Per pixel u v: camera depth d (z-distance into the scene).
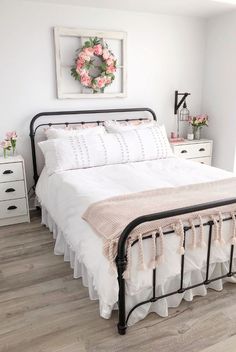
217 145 3.98
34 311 1.89
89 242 1.83
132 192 2.17
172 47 3.75
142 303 1.72
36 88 3.20
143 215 1.59
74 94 3.33
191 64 3.94
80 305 1.94
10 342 1.66
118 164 2.99
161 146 3.21
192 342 1.64
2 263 2.43
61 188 2.45
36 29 3.06
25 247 2.68
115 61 3.38
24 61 3.08
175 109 3.95
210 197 1.97
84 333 1.71
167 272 1.72
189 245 1.78
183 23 3.73
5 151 3.05
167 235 1.69
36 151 3.33
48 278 2.24
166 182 2.40
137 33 3.51
